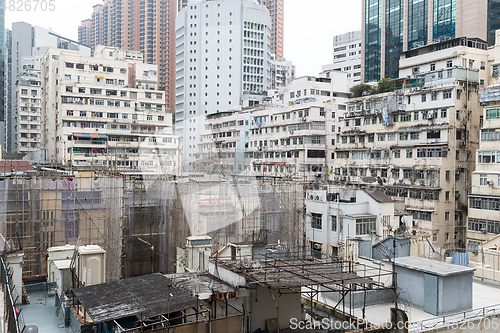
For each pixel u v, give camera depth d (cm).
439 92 5144
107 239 3111
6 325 1338
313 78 8056
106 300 1630
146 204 3647
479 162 4484
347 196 3891
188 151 11325
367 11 9906
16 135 11056
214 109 12450
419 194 5138
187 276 2058
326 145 7106
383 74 9338
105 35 19350
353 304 2119
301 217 3884
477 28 7194
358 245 2912
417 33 8488
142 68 9319
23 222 2875
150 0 17388
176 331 1490
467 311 2086
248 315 1866
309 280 1745
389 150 5653
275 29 18312
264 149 7862
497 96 4369
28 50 13475
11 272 1919
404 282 2341
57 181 3112
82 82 8306
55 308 1989
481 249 3175
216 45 12556
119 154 7475
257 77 12888
